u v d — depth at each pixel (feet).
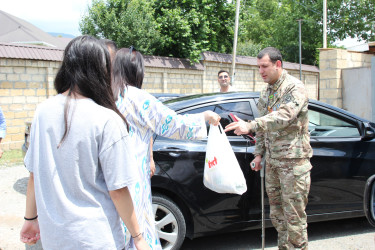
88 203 4.44
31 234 5.24
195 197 10.20
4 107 27.02
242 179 8.09
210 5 47.96
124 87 5.90
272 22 101.35
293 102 8.65
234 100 11.25
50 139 4.39
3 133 12.24
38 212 4.46
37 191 4.44
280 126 8.50
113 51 6.28
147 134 5.95
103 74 4.64
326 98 31.73
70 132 4.32
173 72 39.22
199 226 10.38
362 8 88.43
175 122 5.95
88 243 4.32
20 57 26.99
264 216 10.37
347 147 11.76
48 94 29.25
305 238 9.19
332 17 90.58
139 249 4.75
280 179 9.22
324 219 11.59
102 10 42.29
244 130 8.24
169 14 43.91
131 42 41.57
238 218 10.66
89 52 4.55
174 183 9.99
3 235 12.12
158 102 5.99
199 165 10.29
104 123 4.42
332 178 11.47
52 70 29.32
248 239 12.22
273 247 11.54
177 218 10.11
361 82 29.84
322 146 11.46
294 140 8.98
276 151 9.14
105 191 4.58
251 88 49.06
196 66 41.27
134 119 5.74
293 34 90.58
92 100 4.60
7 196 16.40
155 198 9.89
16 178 19.57
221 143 8.03
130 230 4.73
